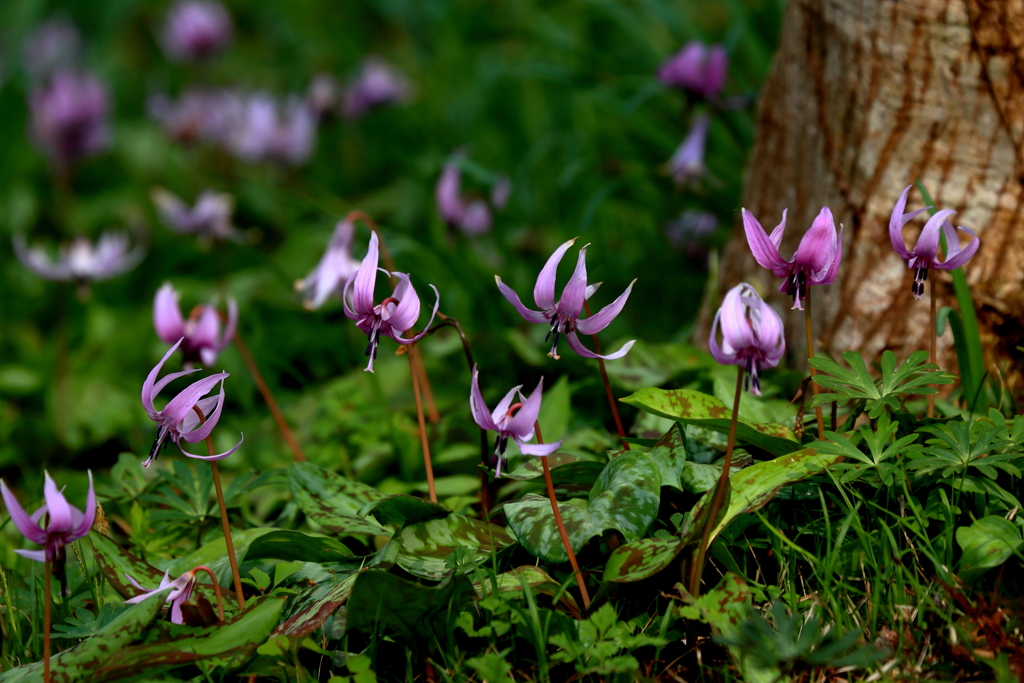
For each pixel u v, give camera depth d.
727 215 4.40
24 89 8.39
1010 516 2.04
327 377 4.64
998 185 2.71
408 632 1.96
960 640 1.87
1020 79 2.63
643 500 2.00
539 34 6.18
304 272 5.36
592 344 4.20
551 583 1.96
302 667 1.91
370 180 7.39
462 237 4.55
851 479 2.07
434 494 2.49
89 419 4.31
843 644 1.61
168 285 2.87
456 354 3.98
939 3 2.67
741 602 1.80
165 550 2.75
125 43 10.42
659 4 5.18
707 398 2.22
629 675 1.85
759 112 3.38
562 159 6.23
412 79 8.08
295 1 9.55
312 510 2.34
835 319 3.01
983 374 2.56
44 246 6.73
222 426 4.11
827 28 2.97
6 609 2.39
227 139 7.00
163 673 1.92
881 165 2.87
